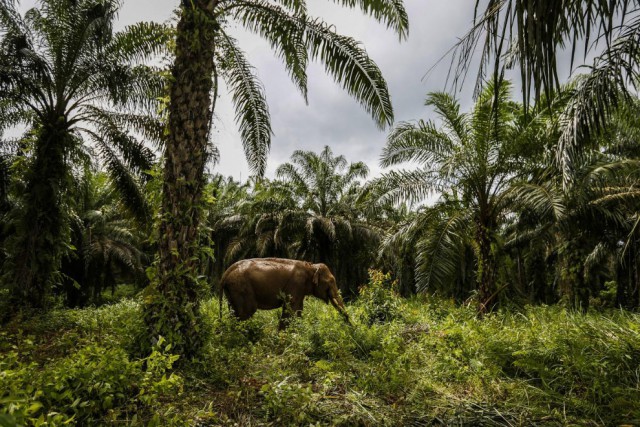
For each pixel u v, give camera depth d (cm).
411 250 1124
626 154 962
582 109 456
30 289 816
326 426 291
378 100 622
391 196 904
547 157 795
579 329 470
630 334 433
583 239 1131
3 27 827
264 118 698
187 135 449
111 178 991
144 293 426
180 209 436
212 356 413
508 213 972
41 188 833
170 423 257
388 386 374
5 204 1085
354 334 531
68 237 897
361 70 611
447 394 360
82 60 884
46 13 847
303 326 567
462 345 487
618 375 364
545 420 318
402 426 304
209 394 347
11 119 964
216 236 2047
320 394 338
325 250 1680
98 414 264
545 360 412
